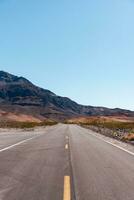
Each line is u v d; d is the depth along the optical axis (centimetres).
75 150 2350
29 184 1080
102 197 905
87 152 2206
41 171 1359
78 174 1291
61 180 1155
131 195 931
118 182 1125
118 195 931
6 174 1277
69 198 888
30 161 1689
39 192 961
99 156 1953
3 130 6462
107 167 1488
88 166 1519
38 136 4366
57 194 936
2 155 1973
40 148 2491
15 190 987
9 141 3291
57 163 1619
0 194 932
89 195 929
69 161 1702
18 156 1922
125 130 5956
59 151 2266
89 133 5522
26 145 2773
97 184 1089
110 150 2356
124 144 2962
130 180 1162
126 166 1522
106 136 4478
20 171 1355
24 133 5378
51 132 5912
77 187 1040
